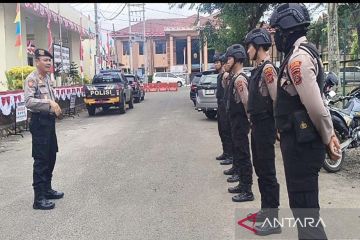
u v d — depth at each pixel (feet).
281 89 9.70
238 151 18.16
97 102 59.57
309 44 9.53
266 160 14.55
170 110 65.00
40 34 79.82
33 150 18.21
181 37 200.54
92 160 28.22
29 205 18.74
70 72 80.38
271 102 14.07
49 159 19.12
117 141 36.11
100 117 58.08
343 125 22.71
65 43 98.32
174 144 33.65
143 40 180.14
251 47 14.61
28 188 21.71
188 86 172.86
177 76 173.68
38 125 18.08
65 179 23.11
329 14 32.73
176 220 16.17
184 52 199.62
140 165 26.23
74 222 16.35
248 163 18.11
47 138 18.21
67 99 60.64
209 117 51.21
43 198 18.28
